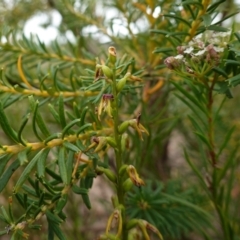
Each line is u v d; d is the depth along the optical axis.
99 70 0.21
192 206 0.33
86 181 0.23
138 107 0.34
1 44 0.34
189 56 0.23
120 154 0.21
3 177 0.19
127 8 0.37
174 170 0.53
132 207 0.32
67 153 0.21
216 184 0.29
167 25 0.32
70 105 0.33
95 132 0.22
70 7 0.40
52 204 0.21
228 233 0.30
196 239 0.49
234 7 0.40
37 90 0.27
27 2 0.49
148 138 0.33
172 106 0.47
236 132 0.45
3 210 0.20
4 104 0.26
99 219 0.59
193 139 0.52
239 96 0.53
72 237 0.52
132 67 0.28
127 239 0.23
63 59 0.35
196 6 0.23
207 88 0.25
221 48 0.22
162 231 0.35
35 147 0.20
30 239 0.48
